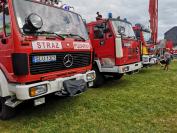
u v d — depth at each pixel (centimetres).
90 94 678
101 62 761
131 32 847
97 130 412
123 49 736
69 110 525
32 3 459
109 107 545
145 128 419
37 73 426
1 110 476
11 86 428
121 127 425
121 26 780
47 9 489
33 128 432
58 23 502
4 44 428
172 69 1305
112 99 615
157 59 1391
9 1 416
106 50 746
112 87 784
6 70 430
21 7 432
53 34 467
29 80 413
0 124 455
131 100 603
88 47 560
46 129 423
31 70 415
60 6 529
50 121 462
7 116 472
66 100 607
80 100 607
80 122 454
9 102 443
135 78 965
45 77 441
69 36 512
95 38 770
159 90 719
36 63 421
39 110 529
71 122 454
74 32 537
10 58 418
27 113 511
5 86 433
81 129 419
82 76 529
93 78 568
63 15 525
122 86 797
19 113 511
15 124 453
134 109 527
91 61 578
